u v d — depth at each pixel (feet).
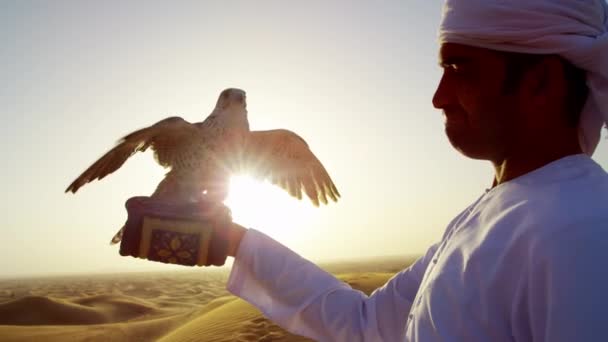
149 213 7.61
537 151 4.91
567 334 3.51
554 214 3.95
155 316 135.23
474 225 4.78
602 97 4.62
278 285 7.68
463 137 5.28
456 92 5.28
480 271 4.31
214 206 7.90
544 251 3.80
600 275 3.51
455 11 5.11
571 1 4.62
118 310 137.49
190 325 56.29
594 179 4.29
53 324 119.75
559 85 4.82
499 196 4.73
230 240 8.04
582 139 5.21
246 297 7.82
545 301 3.77
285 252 7.91
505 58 4.94
